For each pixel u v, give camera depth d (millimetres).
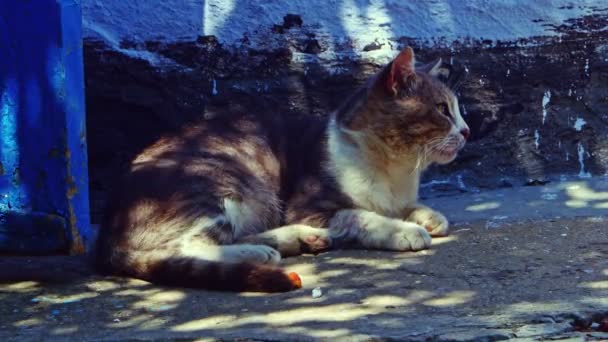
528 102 2525
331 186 2246
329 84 2475
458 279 2002
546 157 2531
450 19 2514
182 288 2023
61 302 1980
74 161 2164
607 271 2002
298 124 2340
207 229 2107
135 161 2213
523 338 1801
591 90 2539
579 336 1805
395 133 2230
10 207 2180
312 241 2170
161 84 2451
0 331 1881
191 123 2312
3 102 2158
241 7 2477
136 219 2092
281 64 2467
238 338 1814
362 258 2133
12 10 2137
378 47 2482
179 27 2459
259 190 2223
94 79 2441
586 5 2537
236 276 1996
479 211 2365
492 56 2510
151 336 1834
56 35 2125
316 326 1845
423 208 2270
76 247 2178
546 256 2082
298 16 2479
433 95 2238
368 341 1795
